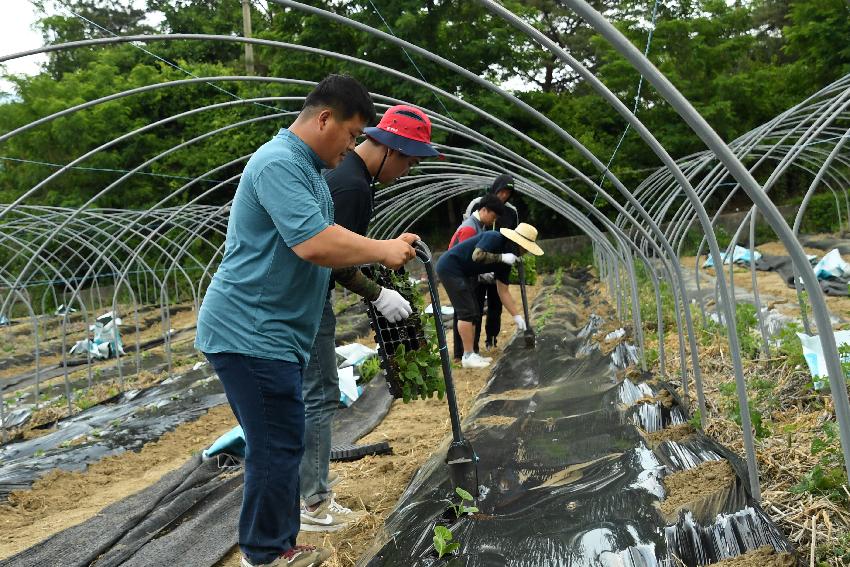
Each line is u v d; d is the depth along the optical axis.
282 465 2.84
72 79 20.67
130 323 17.38
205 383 8.62
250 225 2.76
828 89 5.88
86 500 4.95
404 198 12.35
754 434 3.63
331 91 2.77
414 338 3.57
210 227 12.51
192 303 20.75
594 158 4.21
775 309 8.19
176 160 20.92
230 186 21.81
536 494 3.28
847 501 2.87
